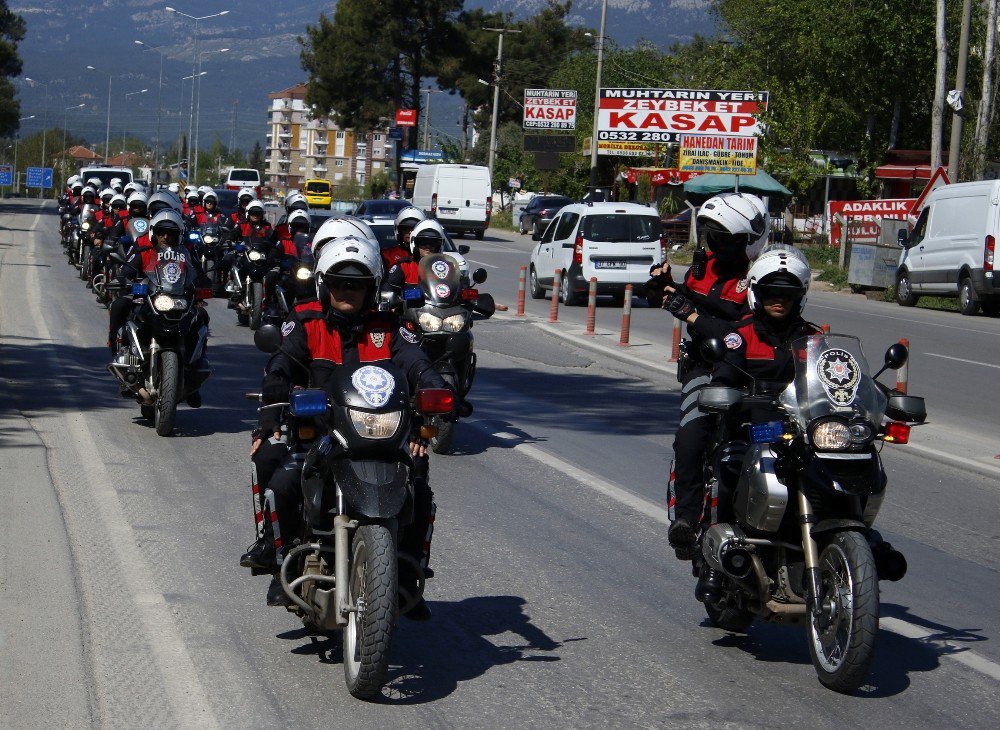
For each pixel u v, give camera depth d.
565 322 27.39
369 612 5.93
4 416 13.56
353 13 102.94
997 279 31.58
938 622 7.93
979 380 19.94
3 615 7.24
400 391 6.21
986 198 32.16
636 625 7.63
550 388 18.17
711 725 6.05
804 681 6.75
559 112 85.69
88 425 13.40
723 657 7.11
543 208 71.69
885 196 62.12
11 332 21.19
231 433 13.41
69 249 36.94
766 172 57.75
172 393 12.83
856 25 56.22
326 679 6.50
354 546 6.12
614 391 18.00
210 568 8.41
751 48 63.97
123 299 13.60
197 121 116.62
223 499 10.38
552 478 11.82
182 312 12.95
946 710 6.37
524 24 121.12
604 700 6.35
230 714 5.99
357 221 8.26
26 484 10.41
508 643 7.21
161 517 9.69
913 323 29.41
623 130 66.31
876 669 6.97
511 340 23.97
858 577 6.21
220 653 6.82
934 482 12.43
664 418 15.72
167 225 13.51
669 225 59.78
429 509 6.51
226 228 31.06
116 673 6.47
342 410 6.12
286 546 6.54
